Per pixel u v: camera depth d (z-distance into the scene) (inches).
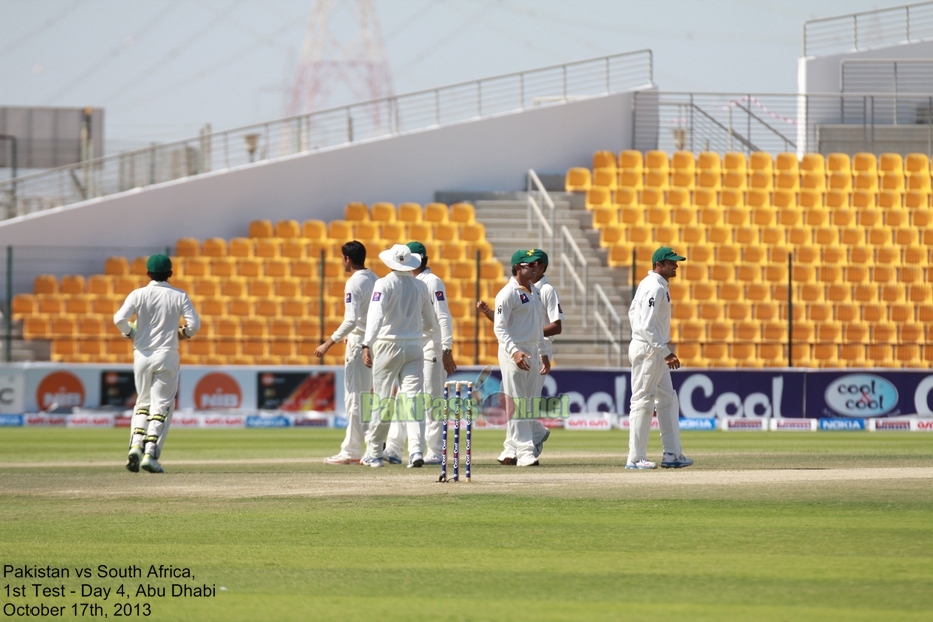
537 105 4645.7
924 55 4756.4
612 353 3607.3
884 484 1427.2
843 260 4013.3
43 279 3897.6
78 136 5236.2
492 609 791.1
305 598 826.2
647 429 1641.2
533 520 1153.4
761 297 3821.4
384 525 1126.4
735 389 3075.8
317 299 3779.5
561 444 2327.8
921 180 4370.1
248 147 4286.4
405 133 4370.1
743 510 1211.9
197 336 3624.5
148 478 1547.7
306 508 1235.9
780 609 787.4
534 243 4099.4
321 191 4286.4
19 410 3137.3
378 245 4023.1
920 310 3826.3
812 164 4419.3
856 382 3080.7
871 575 895.1
